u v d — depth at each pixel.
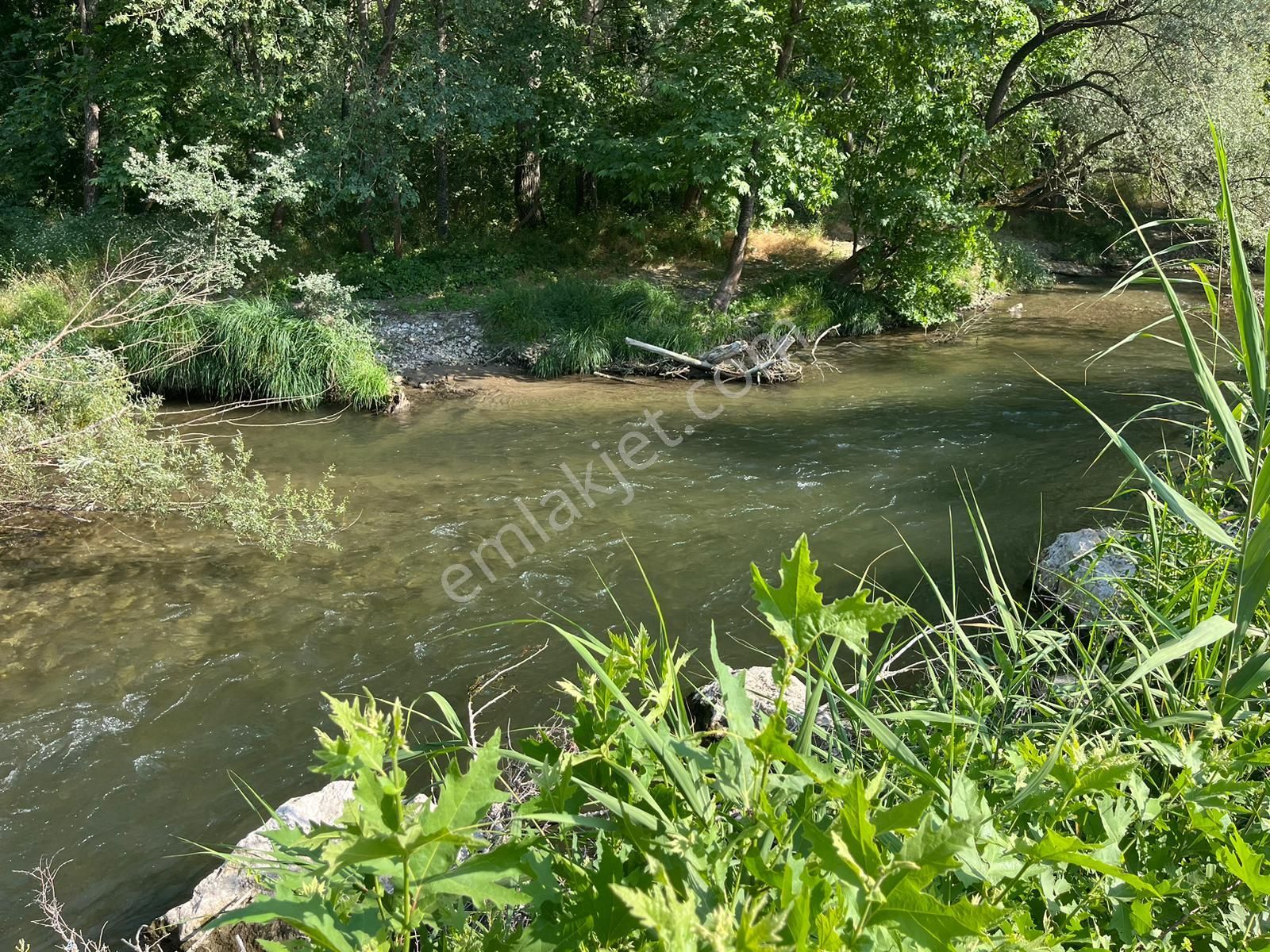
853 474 10.27
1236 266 1.70
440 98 17.47
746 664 6.38
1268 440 1.69
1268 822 1.51
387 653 6.68
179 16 15.96
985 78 19.12
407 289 18.59
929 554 8.21
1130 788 1.44
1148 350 15.91
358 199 17.52
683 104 16.17
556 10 19.50
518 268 20.25
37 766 5.51
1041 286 22.39
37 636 6.84
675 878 0.98
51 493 8.54
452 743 1.44
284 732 5.83
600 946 1.01
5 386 8.13
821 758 1.70
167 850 4.87
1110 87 18.14
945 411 12.73
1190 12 16.12
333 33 17.78
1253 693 1.86
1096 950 1.10
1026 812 1.29
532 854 1.06
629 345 15.25
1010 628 2.34
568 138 19.41
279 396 12.84
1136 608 2.62
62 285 13.95
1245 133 16.55
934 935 0.75
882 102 17.14
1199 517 1.71
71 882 4.64
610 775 1.26
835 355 16.47
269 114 18.48
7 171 19.53
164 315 12.70
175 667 6.50
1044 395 13.41
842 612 0.93
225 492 8.51
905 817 0.82
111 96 17.56
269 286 16.23
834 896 0.89
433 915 0.97
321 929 0.87
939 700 2.25
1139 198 24.53
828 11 15.49
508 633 6.95
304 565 8.02
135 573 7.81
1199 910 1.33
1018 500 9.41
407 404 13.02
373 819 0.86
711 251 22.03
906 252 17.84
